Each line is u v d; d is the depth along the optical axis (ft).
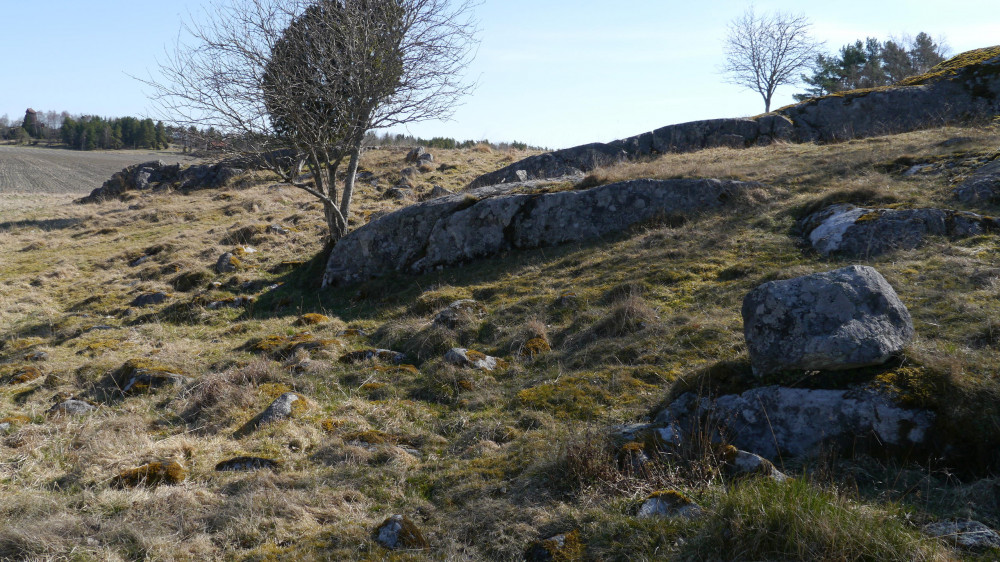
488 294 31.68
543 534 12.86
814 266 25.99
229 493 16.12
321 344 27.55
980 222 25.93
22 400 26.32
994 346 16.56
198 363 28.35
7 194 143.23
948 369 14.47
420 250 38.14
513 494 14.66
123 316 40.60
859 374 15.21
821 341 15.16
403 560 12.49
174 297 42.37
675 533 11.97
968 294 20.43
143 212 78.43
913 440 13.78
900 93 51.37
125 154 326.24
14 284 51.90
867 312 15.56
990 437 13.21
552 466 15.08
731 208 34.32
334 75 39.45
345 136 41.73
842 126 51.80
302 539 13.70
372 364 25.29
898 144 40.63
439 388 22.35
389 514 14.73
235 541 13.89
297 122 39.22
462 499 14.97
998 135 37.42
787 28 110.32
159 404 23.86
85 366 29.17
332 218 42.57
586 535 12.46
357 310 34.81
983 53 53.88
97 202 96.48
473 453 17.43
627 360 21.83
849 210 28.73
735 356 19.95
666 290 27.07
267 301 39.17
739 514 11.48
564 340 24.77
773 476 13.06
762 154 45.21
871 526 10.85
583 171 54.90
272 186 81.41
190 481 16.93
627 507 13.16
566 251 34.94
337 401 22.25
